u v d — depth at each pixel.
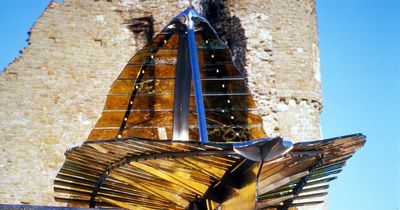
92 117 21.42
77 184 11.52
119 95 12.30
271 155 9.18
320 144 9.96
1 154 20.77
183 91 11.68
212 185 10.34
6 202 20.47
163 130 12.36
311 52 21.91
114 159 10.40
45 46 21.61
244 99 12.38
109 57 21.84
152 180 10.63
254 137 12.34
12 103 21.12
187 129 11.55
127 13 22.12
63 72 21.53
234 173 9.96
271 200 11.02
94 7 22.06
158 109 12.36
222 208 10.34
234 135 12.30
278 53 21.38
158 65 12.32
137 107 12.36
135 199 11.33
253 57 21.17
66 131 21.20
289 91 21.22
